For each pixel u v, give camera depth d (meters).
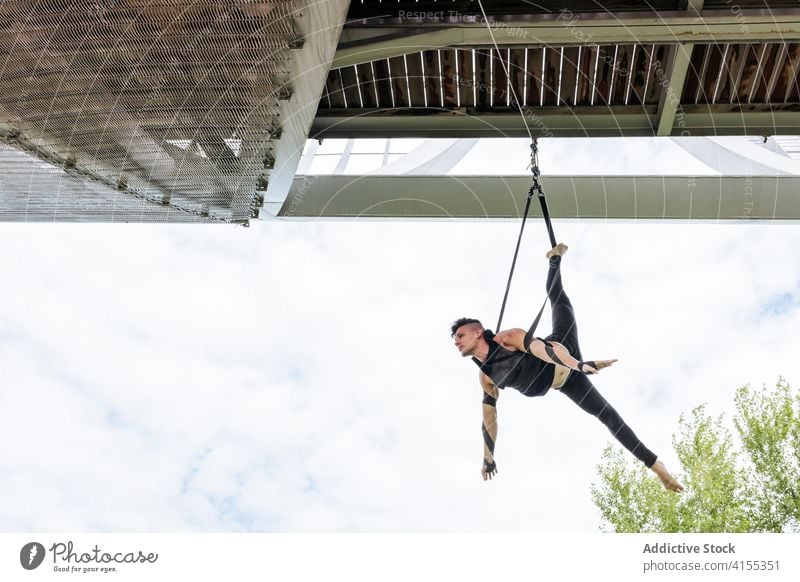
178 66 3.43
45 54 3.35
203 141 4.20
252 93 3.71
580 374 5.46
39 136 4.12
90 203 5.20
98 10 3.03
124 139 4.14
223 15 3.05
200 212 5.36
